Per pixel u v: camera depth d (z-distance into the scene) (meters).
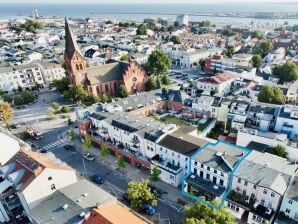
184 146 79.56
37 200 60.97
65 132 116.62
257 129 104.75
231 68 172.50
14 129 121.12
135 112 120.62
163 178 82.06
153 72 170.12
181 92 131.75
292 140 98.50
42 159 69.62
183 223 55.75
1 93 160.25
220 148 76.69
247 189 65.81
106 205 55.66
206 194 70.31
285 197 60.56
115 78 152.75
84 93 142.62
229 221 56.03
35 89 171.62
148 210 70.06
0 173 70.19
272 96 121.56
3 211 66.00
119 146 94.56
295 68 154.50
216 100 119.88
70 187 62.09
